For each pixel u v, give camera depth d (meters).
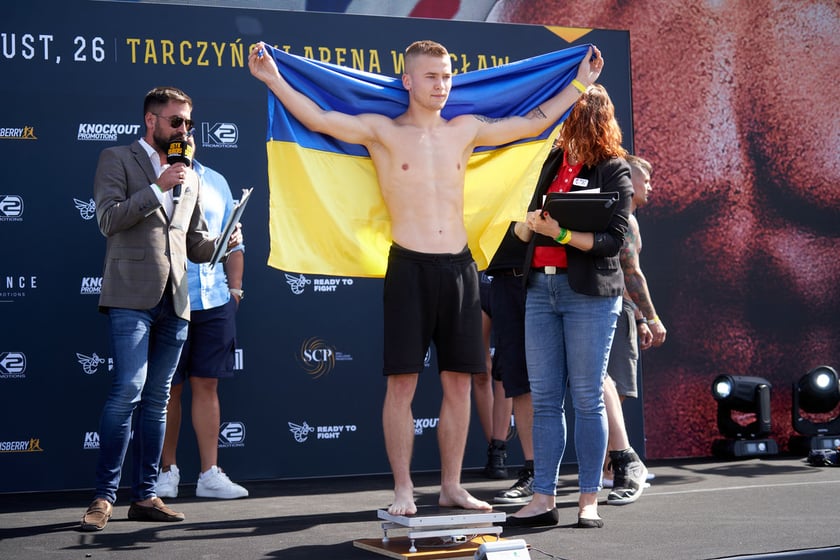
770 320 5.77
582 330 3.29
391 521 3.02
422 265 3.40
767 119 5.79
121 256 3.50
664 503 3.88
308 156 3.48
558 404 3.39
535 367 3.39
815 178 5.85
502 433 4.91
